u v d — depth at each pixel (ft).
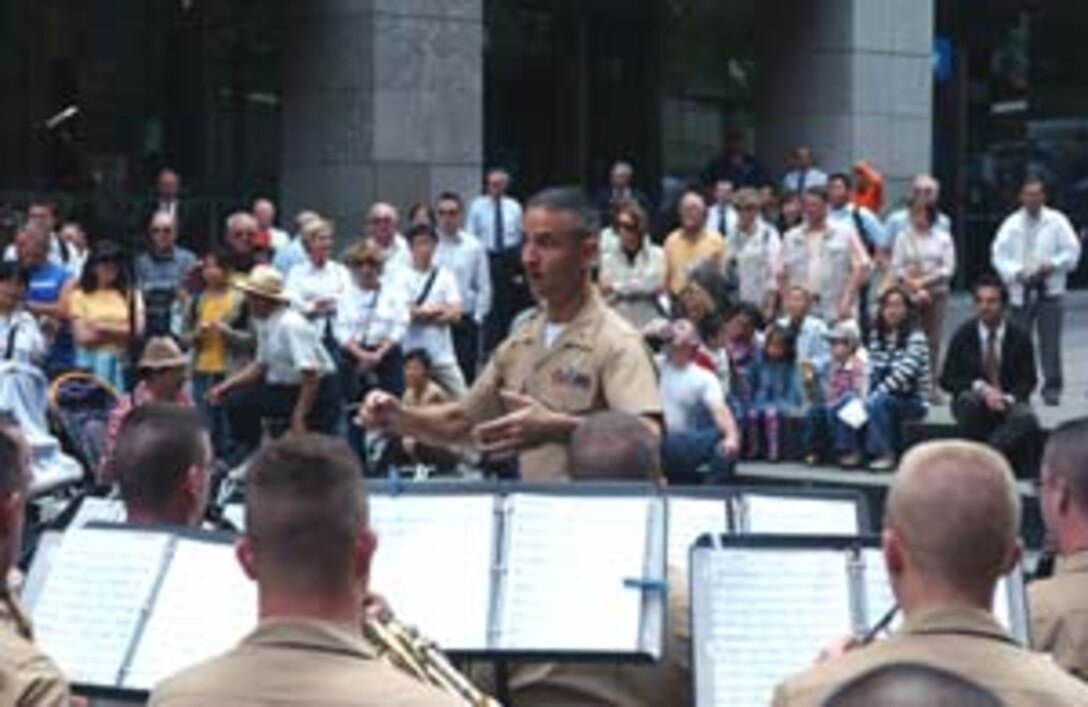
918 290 82.79
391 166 97.19
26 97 104.22
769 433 75.05
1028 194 84.53
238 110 108.37
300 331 66.90
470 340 83.66
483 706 22.11
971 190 137.90
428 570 26.45
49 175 104.68
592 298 32.65
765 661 24.84
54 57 104.83
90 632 25.66
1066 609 26.27
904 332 74.08
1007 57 139.64
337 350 74.23
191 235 105.09
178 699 18.20
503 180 91.25
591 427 28.22
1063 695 19.20
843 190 89.20
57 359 72.64
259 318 67.46
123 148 106.32
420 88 97.91
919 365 73.61
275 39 107.14
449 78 98.89
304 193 99.19
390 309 74.38
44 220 75.72
